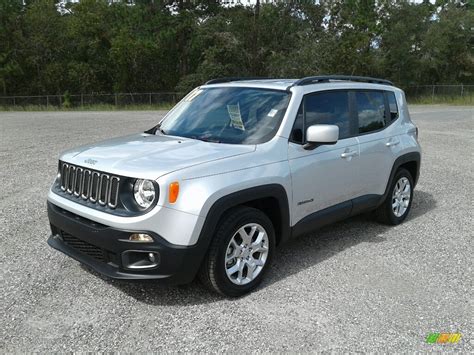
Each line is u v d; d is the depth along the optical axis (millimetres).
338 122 5125
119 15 42000
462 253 5199
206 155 3982
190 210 3650
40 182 8219
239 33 40375
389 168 5801
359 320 3719
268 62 39562
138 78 42031
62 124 19562
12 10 39812
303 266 4777
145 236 3596
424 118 23203
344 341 3430
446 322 3719
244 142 4402
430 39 45656
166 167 3715
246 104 4824
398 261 4941
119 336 3457
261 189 4098
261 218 4180
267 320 3701
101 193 3836
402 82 45156
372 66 42688
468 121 21422
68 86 40594
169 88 42938
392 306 3957
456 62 48531
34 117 24859
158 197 3594
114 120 22047
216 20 40094
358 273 4621
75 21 40469
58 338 3418
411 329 3607
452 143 13945
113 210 3732
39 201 7004
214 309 3865
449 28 46750
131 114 27531
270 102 4738
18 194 7395
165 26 41688
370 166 5465
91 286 4234
